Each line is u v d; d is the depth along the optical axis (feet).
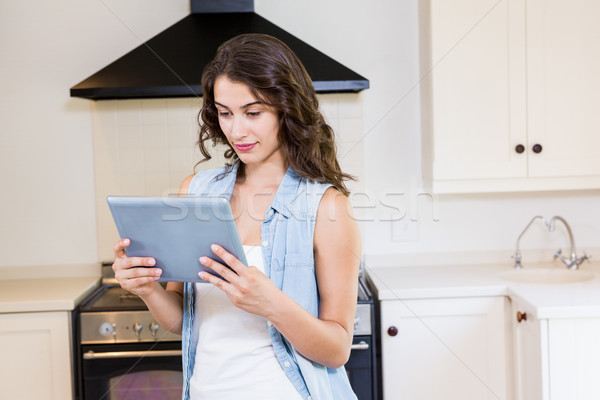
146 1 7.77
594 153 7.12
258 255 3.45
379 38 7.89
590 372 5.88
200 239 2.99
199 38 7.02
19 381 6.55
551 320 5.83
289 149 3.43
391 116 7.95
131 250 3.17
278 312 3.02
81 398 6.48
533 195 8.06
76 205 7.97
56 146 7.91
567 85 7.07
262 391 3.31
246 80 3.13
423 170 7.90
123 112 7.84
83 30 7.80
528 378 6.28
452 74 7.08
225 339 3.40
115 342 6.44
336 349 3.21
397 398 6.71
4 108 7.86
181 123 7.82
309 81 3.48
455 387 6.70
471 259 8.12
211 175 3.84
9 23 7.78
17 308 6.46
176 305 3.64
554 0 6.98
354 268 3.39
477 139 7.14
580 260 7.64
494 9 7.00
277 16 7.82
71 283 7.50
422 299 6.64
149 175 7.88
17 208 7.97
